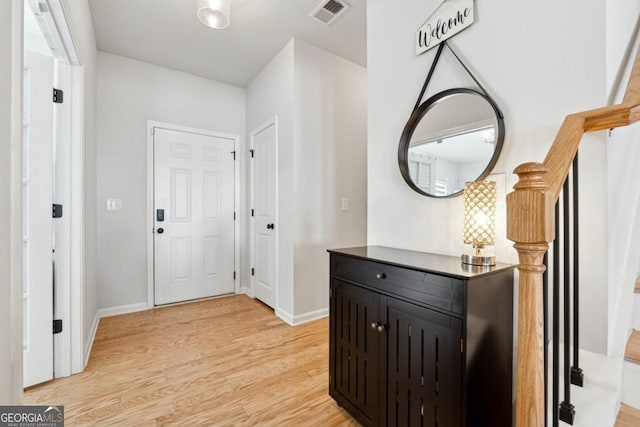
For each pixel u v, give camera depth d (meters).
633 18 1.34
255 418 1.50
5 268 0.77
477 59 1.41
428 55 1.64
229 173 3.65
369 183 1.99
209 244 3.51
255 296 3.49
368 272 1.40
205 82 3.50
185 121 3.36
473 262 1.21
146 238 3.12
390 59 1.85
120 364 2.00
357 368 1.45
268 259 3.21
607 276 1.07
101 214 2.88
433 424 1.10
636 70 1.07
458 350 1.02
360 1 2.25
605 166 1.06
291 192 2.79
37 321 1.74
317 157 2.93
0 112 0.74
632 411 1.07
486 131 1.36
